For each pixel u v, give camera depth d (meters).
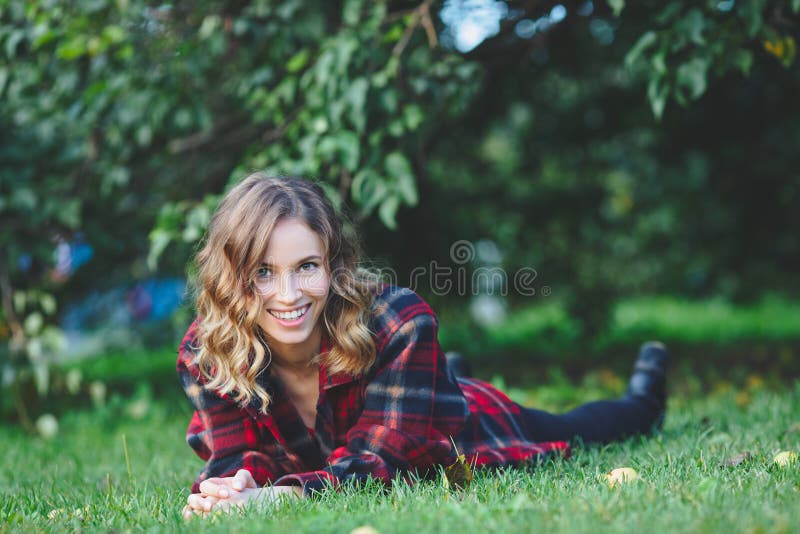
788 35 3.61
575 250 8.75
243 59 4.73
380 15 4.08
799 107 7.57
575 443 3.09
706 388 5.89
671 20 3.57
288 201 2.30
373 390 2.45
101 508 2.38
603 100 7.73
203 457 2.72
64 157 5.00
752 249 11.20
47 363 5.12
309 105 4.04
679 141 8.22
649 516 1.83
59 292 6.21
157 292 6.93
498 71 5.65
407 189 3.81
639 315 11.56
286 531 1.85
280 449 2.59
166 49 4.65
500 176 8.30
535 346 8.49
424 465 2.49
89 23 4.53
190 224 4.07
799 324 9.84
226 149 5.41
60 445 4.45
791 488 2.04
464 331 7.70
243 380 2.37
